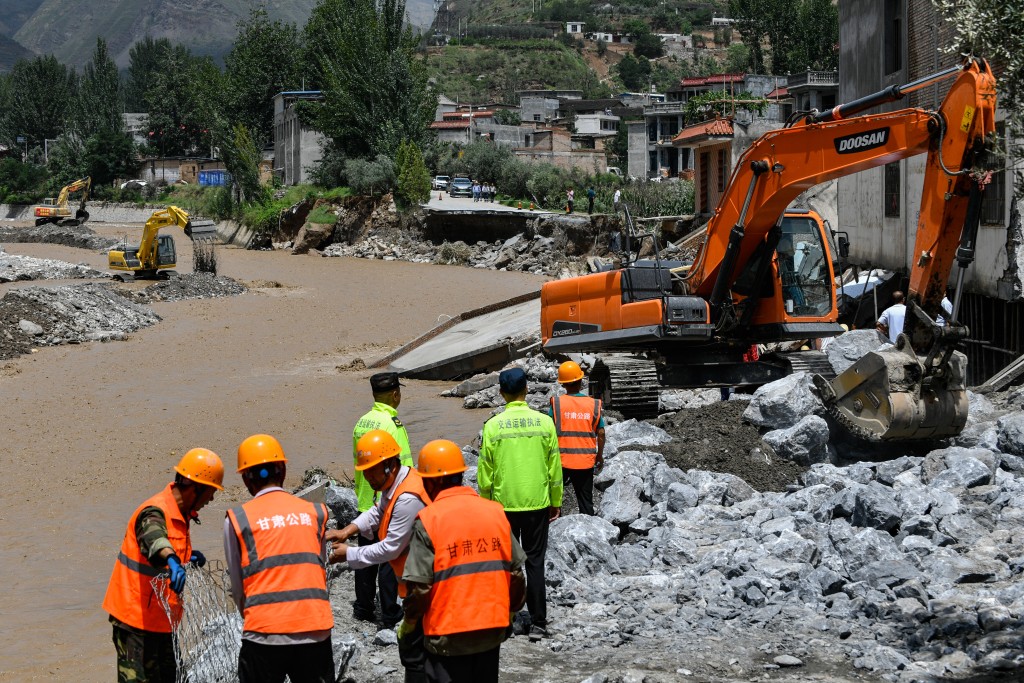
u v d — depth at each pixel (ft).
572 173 269.23
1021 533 31.65
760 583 29.66
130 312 127.34
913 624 26.94
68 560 43.37
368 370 94.27
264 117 360.69
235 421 72.95
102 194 412.16
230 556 19.88
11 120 511.81
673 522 35.24
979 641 24.85
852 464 40.06
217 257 223.51
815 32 392.88
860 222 90.84
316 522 20.39
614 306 52.80
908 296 38.65
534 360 74.90
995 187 61.26
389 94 257.55
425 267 202.80
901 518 32.65
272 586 19.58
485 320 95.81
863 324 80.79
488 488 27.78
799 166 45.34
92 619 36.09
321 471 50.24
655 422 47.01
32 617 36.32
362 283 173.78
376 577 29.84
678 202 179.83
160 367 98.58
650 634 27.73
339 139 263.49
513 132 428.15
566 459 33.63
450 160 296.71
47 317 115.96
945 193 37.09
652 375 52.13
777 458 41.19
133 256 174.40
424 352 93.04
